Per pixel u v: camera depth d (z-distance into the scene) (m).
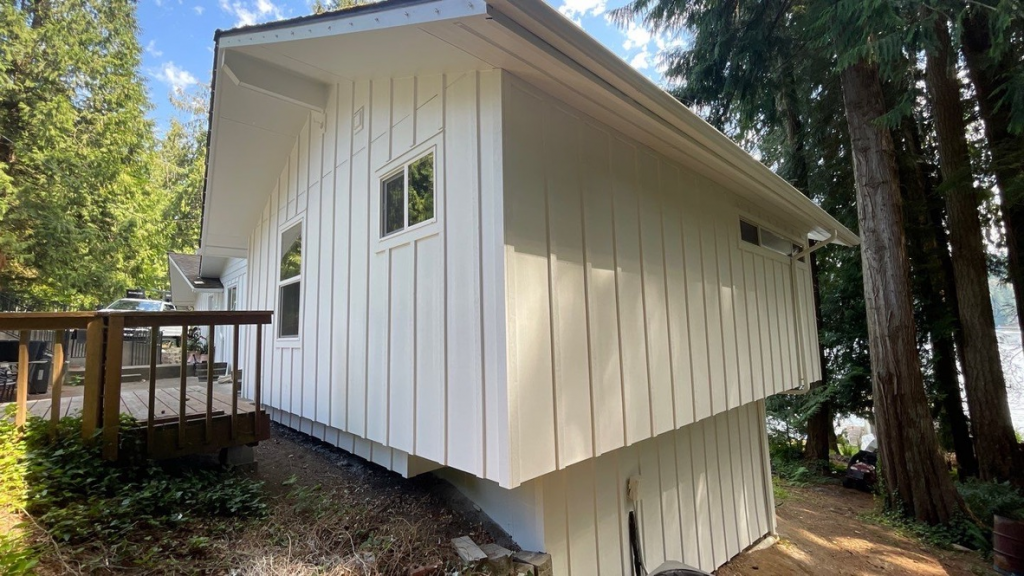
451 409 2.83
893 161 7.48
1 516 2.33
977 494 6.96
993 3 6.12
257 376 3.90
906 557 5.89
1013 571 5.39
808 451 11.23
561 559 3.25
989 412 8.01
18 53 11.75
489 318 2.59
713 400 4.34
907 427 7.04
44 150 12.08
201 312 3.55
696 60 9.75
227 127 4.90
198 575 2.37
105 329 3.23
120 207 13.67
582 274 3.04
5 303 13.35
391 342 3.45
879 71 7.16
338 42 3.00
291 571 2.48
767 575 5.19
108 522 2.59
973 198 8.41
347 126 4.27
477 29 2.21
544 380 2.69
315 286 4.70
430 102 3.22
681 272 4.09
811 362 6.88
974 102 8.96
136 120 14.49
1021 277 8.24
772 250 6.06
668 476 4.62
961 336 8.68
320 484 3.87
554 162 2.91
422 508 3.56
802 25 7.80
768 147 12.45
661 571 2.86
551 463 2.67
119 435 3.18
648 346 3.57
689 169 4.36
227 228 6.53
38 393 7.66
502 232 2.54
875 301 7.42
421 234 3.20
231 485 3.46
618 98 2.83
